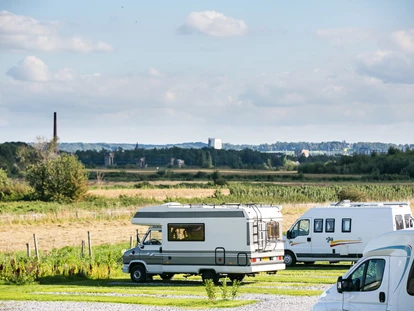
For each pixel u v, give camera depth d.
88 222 107.56
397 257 24.61
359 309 25.30
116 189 199.00
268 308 35.81
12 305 38.69
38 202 139.50
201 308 36.28
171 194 173.50
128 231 94.06
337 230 58.50
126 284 48.56
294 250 59.94
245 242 46.62
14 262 53.97
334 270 56.78
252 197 148.50
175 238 48.50
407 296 24.27
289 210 120.75
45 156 191.00
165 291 43.94
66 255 61.25
